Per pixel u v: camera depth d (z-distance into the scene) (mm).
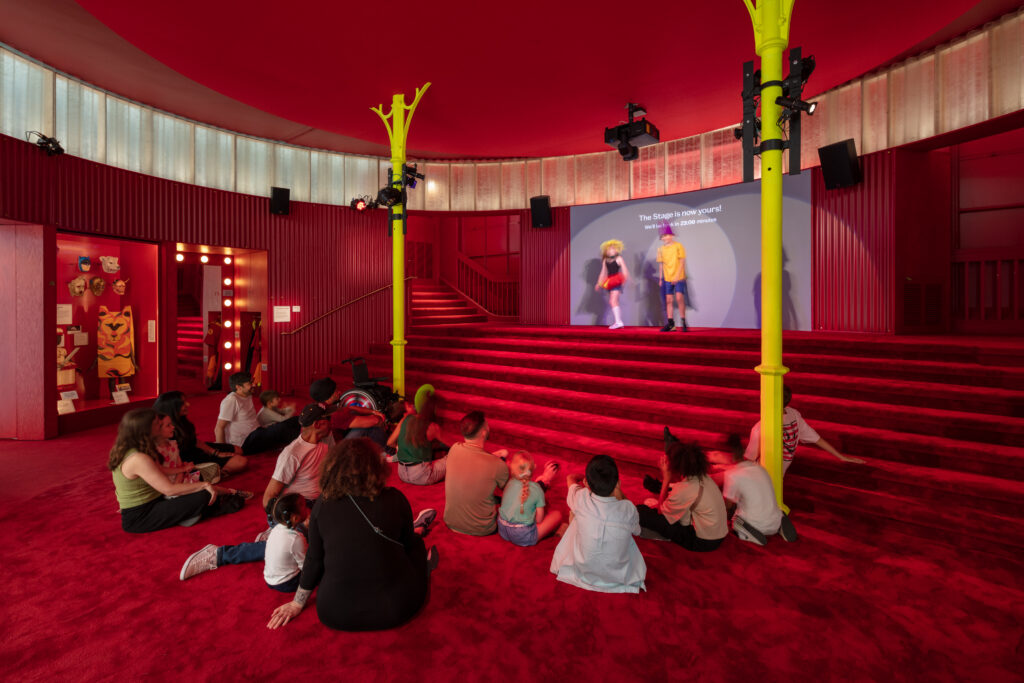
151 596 3037
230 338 10820
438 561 3385
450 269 15586
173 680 2324
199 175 9328
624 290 10656
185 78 7555
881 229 7730
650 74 6707
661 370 6734
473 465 3859
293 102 7500
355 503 2645
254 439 5965
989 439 4305
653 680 2330
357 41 5797
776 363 4012
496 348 9031
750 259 9203
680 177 10180
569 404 6641
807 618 2805
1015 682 2303
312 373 10570
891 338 6840
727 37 5773
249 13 5195
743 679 2334
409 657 2482
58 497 4715
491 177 11695
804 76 3912
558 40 5816
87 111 7684
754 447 4215
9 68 6691
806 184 8539
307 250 10508
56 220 6996
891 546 3631
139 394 8734
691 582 3184
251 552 3428
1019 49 6129
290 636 2641
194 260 10242
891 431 4730
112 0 4953
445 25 5469
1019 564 3311
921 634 2658
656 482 4539
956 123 6812
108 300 8320
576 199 11273
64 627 2725
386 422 6234
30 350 6844
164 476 3914
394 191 7207
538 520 3746
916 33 5734
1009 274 7773
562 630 2705
